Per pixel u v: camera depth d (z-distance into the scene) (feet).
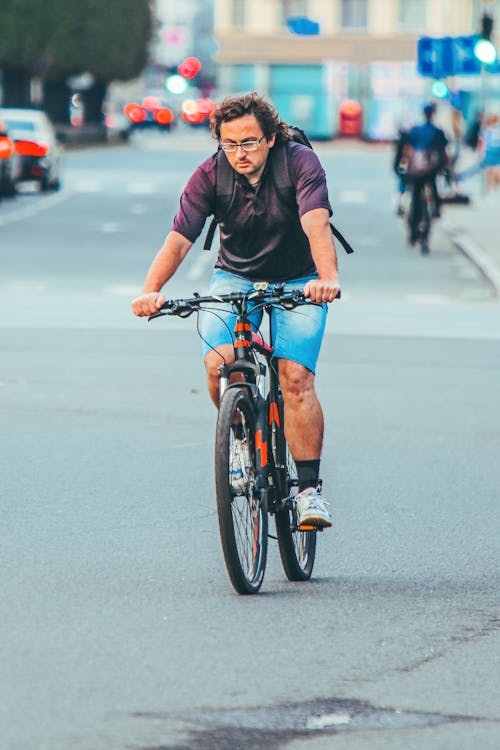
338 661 36.06
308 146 42.98
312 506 42.91
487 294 126.82
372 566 45.83
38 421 69.41
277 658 36.19
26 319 106.22
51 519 50.88
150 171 332.60
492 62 202.49
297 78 536.01
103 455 62.08
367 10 531.09
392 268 147.64
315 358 43.39
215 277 43.96
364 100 533.55
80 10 485.97
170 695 33.32
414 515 52.54
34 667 35.09
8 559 45.50
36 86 513.45
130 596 41.55
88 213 212.84
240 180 42.47
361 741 30.78
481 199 244.22
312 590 42.91
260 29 533.55
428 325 106.42
